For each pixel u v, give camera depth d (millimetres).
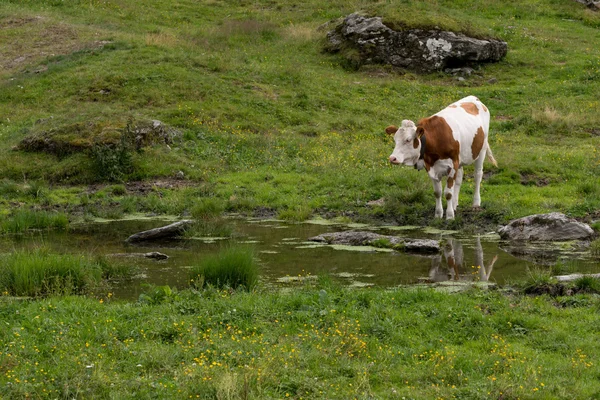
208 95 24094
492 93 26797
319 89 26016
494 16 34812
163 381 6727
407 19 30062
